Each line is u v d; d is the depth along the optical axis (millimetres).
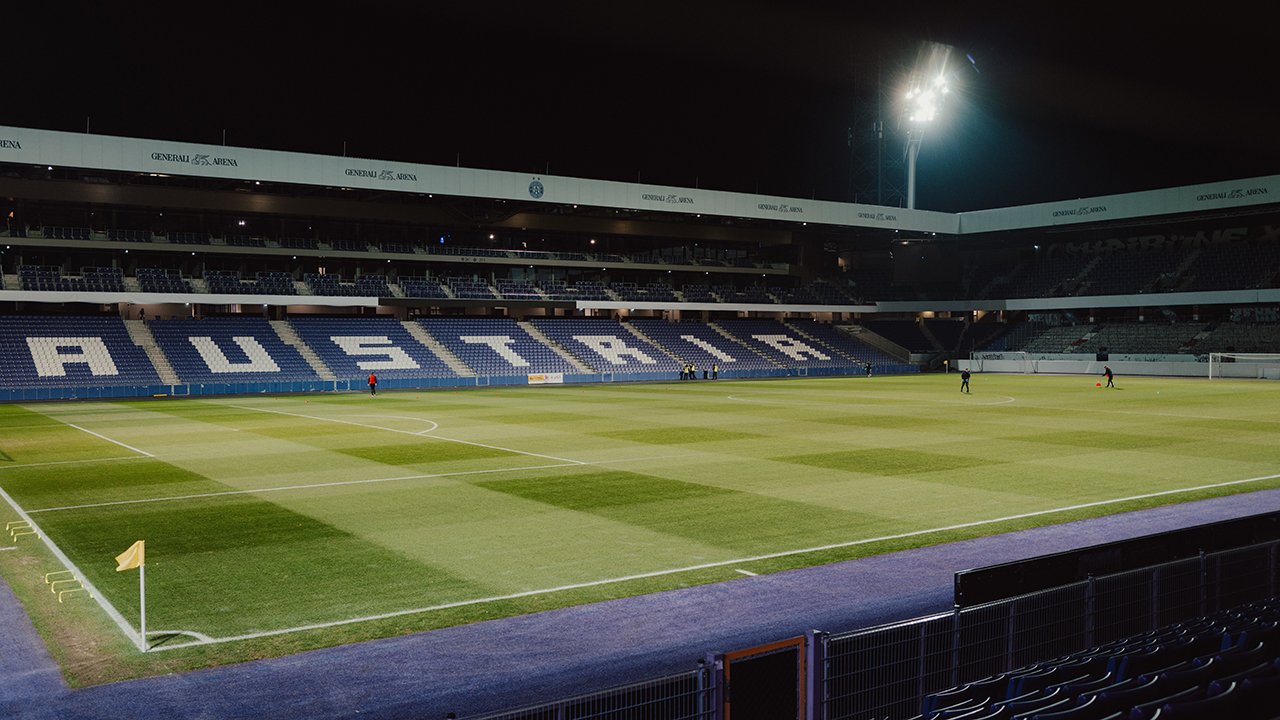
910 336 88375
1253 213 71562
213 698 8484
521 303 72375
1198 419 34312
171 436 30516
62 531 15758
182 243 61625
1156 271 80688
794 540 14922
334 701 8398
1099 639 8922
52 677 9031
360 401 48062
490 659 9484
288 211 65562
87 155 52812
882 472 21969
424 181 62156
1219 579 9945
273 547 14523
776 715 6844
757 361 78062
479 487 20062
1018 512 17141
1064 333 83250
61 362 53906
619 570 13070
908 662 7535
